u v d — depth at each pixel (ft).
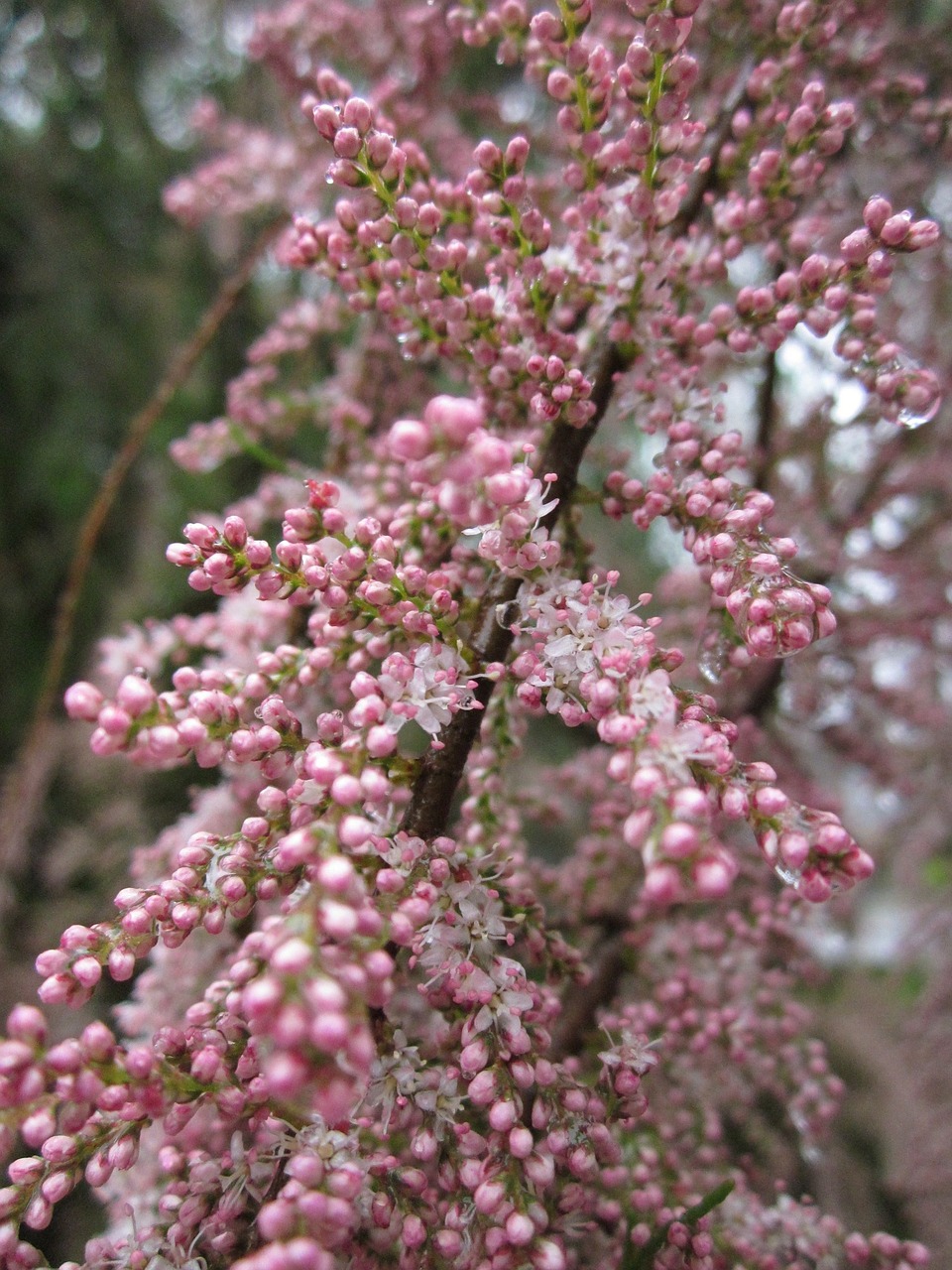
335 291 0.42
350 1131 0.22
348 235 0.27
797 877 0.20
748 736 0.43
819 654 0.48
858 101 0.35
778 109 0.30
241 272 0.43
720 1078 0.39
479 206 0.27
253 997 0.17
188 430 0.75
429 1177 0.26
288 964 0.17
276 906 0.33
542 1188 0.23
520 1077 0.22
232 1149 0.22
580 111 0.26
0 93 0.78
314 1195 0.19
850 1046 0.69
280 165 0.44
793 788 0.47
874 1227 0.55
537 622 0.23
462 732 0.24
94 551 0.76
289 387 0.51
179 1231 0.22
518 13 0.29
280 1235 0.18
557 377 0.25
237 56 0.69
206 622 0.36
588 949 0.38
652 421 0.28
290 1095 0.17
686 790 0.18
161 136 0.81
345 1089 0.17
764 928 0.38
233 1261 0.22
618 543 0.80
